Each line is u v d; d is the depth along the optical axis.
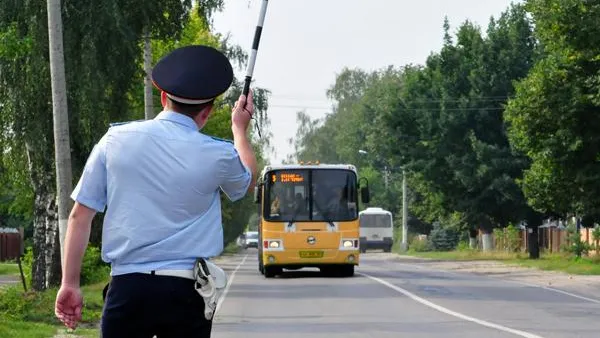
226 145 8.48
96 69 45.56
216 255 8.45
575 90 68.38
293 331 29.75
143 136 8.36
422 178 113.31
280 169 60.47
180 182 8.30
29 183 50.25
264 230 60.31
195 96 8.45
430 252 144.50
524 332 28.88
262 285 53.94
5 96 46.25
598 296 45.41
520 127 71.25
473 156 107.50
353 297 44.28
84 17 45.88
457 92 111.56
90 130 45.97
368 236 158.38
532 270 78.25
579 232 86.50
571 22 65.75
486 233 116.25
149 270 8.24
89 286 49.22
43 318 32.16
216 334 28.95
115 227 8.28
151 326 8.31
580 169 71.56
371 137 162.12
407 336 28.00
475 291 48.72
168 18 50.66
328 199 60.25
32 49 40.22
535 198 75.12
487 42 110.12
